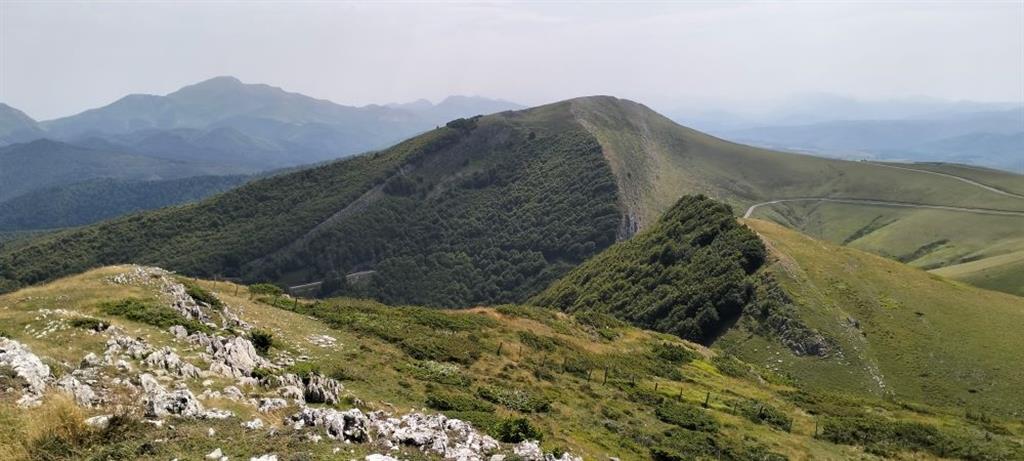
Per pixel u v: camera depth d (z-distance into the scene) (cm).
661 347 7481
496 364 5062
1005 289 12838
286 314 5031
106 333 2652
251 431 1703
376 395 3288
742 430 4734
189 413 1764
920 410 6375
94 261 18625
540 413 3950
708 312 9919
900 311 9144
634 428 4191
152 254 19850
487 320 6606
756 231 11869
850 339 8531
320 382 2784
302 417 1922
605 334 7575
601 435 3828
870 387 7662
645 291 11881
